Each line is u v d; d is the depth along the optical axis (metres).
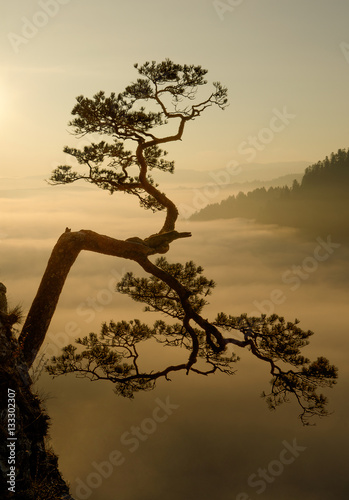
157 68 10.80
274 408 11.44
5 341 7.64
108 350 11.34
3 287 8.70
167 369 11.48
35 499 6.44
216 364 11.92
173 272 12.34
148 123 11.25
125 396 11.52
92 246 10.32
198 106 11.28
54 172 11.80
